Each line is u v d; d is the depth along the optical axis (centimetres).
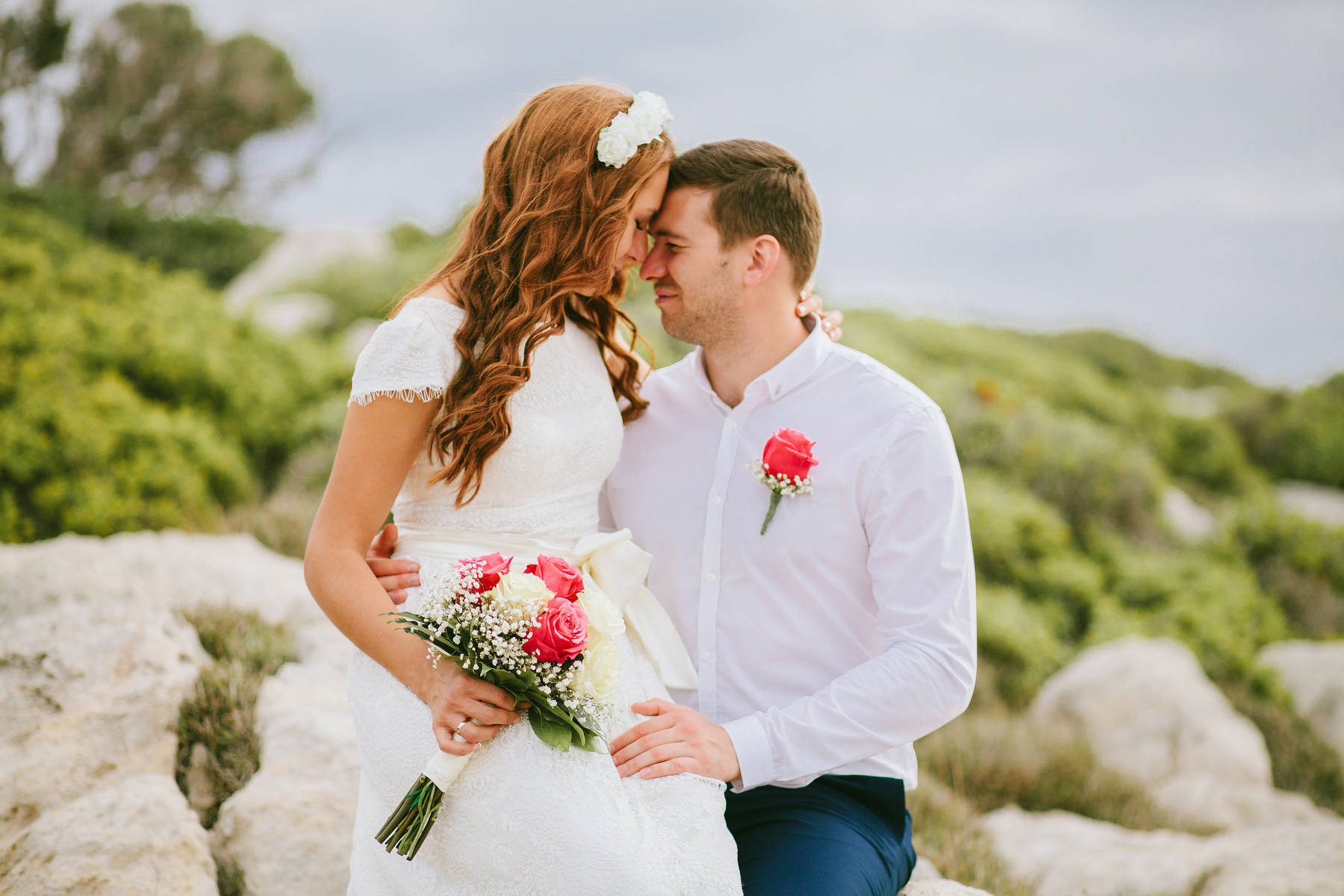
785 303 243
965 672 218
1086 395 1341
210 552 394
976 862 351
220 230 1555
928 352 1321
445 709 180
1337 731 694
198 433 733
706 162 236
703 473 246
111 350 796
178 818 245
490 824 180
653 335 904
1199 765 556
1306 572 1026
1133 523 995
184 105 1669
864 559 237
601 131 212
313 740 275
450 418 199
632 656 217
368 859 198
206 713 288
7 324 773
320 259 1407
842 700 213
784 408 243
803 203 237
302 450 806
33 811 256
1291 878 303
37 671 285
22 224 1020
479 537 209
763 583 236
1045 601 821
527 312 205
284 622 355
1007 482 977
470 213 223
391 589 200
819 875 201
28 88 1568
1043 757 521
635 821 186
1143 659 612
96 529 632
